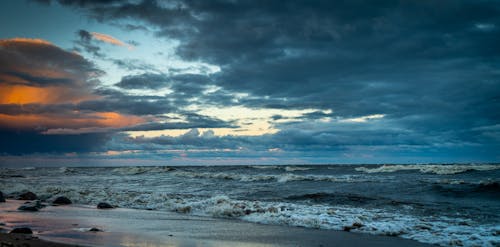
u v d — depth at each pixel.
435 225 11.02
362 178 32.84
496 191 19.45
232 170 65.25
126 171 64.25
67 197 19.92
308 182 29.88
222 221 12.46
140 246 7.73
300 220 11.96
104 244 7.84
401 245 8.61
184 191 25.11
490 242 8.62
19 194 22.06
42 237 8.66
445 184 22.69
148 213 14.60
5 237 7.88
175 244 8.09
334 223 11.52
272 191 23.42
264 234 9.87
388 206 15.59
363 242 8.91
